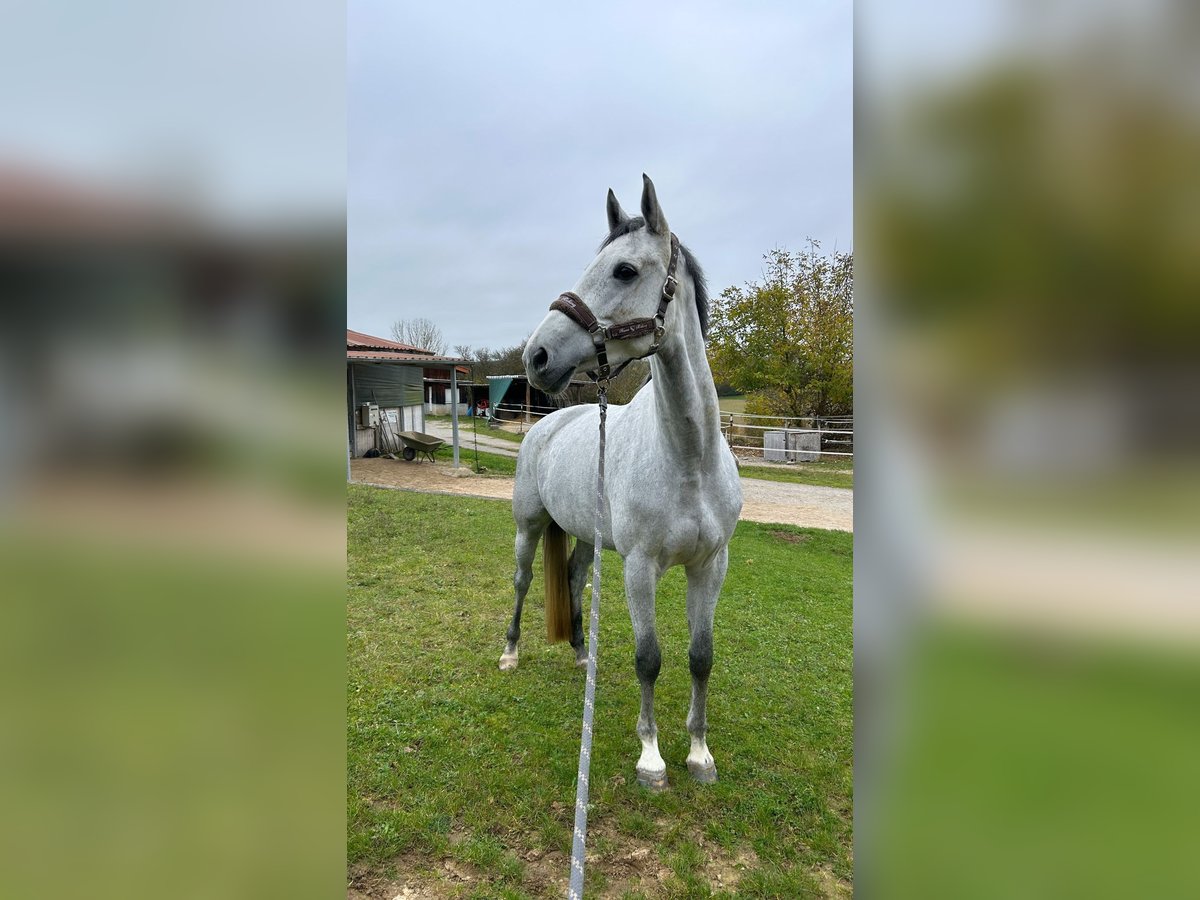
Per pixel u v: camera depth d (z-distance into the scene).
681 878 1.90
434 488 10.02
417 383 17.06
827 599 4.98
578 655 3.40
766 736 2.73
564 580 3.29
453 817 2.15
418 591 4.70
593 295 1.85
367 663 3.39
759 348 17.66
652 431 2.18
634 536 2.20
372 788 2.28
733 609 4.61
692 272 2.08
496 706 2.92
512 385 27.42
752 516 8.84
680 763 2.49
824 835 2.09
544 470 3.07
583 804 1.24
